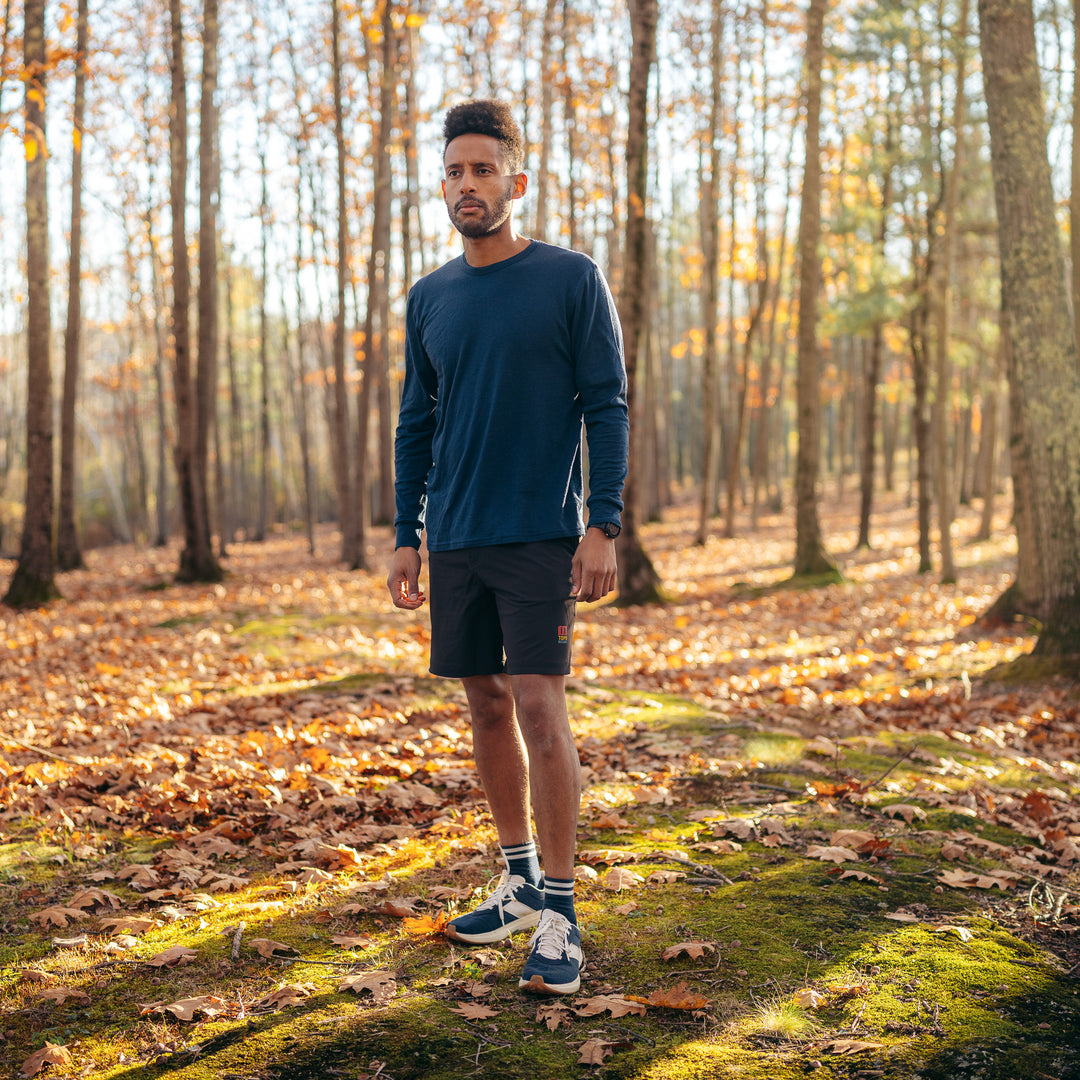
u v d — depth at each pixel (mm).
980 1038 1767
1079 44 7117
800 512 13875
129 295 27047
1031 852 2924
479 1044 1769
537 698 2094
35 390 11828
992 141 6418
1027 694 5914
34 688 6152
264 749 4273
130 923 2379
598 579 2057
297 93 21797
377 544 21922
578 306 2129
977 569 14805
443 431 2223
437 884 2602
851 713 5371
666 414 34812
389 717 4977
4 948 2264
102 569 18781
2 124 5320
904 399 28719
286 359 30844
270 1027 1853
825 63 14398
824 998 1921
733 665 7742
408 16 8312
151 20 18000
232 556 23109
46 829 3172
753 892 2494
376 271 16000
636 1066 1682
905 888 2557
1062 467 6203
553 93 18484
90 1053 1784
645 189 11164
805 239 13656
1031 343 6277
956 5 13109
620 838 2973
